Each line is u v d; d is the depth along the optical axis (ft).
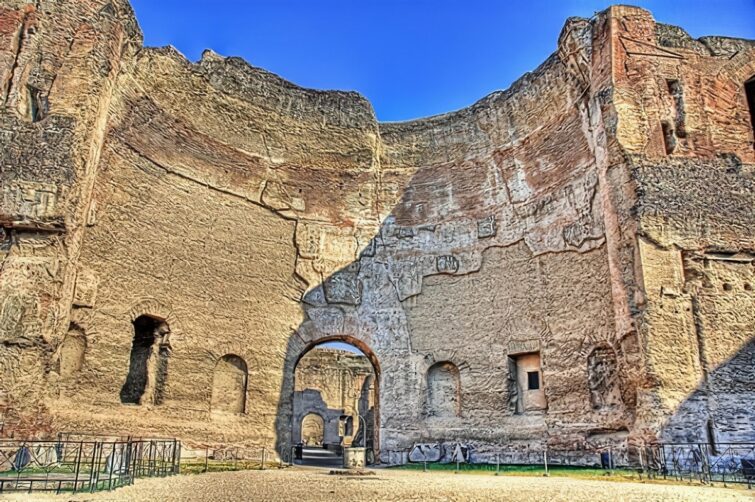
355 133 75.46
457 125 74.28
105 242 52.95
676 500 26.45
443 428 63.98
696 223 50.24
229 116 67.36
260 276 66.28
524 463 57.36
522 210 66.13
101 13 52.08
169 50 61.72
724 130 55.47
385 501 26.12
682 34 58.75
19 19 48.49
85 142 47.98
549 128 64.90
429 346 67.67
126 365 52.75
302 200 71.97
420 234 72.84
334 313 69.72
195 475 38.55
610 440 50.65
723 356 46.57
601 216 56.65
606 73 56.13
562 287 59.72
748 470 39.22
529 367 61.62
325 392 127.03
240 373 62.64
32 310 42.88
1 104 45.98
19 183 44.42
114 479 30.35
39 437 41.50
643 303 47.26
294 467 54.65
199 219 62.59
